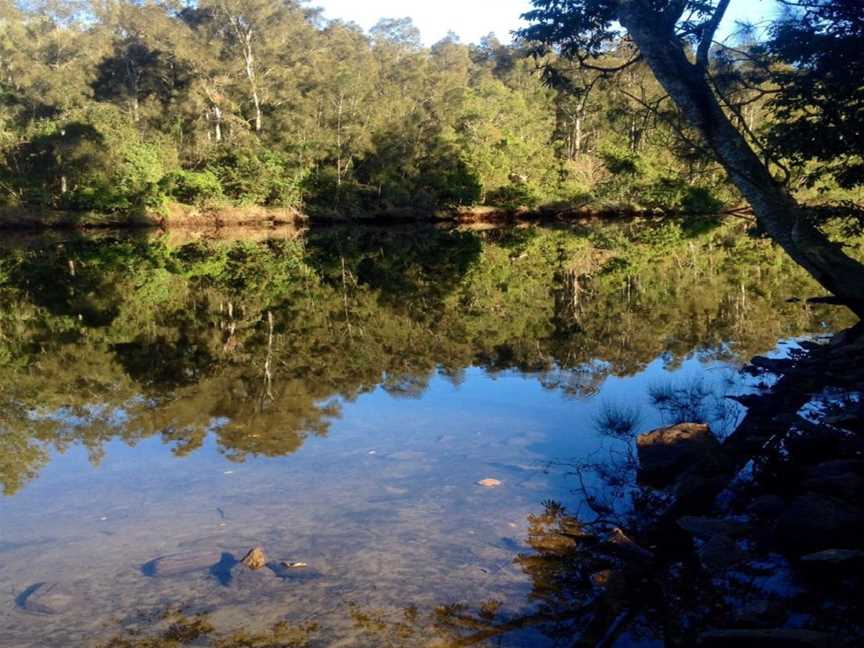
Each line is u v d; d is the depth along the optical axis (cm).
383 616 271
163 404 597
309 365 749
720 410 548
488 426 520
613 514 362
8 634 263
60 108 3797
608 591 286
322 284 1470
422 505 376
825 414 523
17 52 3909
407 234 3105
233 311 1141
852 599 271
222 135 3962
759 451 447
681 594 282
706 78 902
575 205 3972
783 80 882
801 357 739
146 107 4081
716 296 1210
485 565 311
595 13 1129
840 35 830
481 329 956
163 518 366
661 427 471
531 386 644
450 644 252
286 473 429
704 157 926
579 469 427
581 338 887
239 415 561
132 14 4444
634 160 3609
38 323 1040
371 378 684
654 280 1441
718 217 3619
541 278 1515
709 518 347
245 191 3556
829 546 312
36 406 593
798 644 233
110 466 446
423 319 1042
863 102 916
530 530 345
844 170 1118
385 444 481
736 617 262
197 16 4591
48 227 3238
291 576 303
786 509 350
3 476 431
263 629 264
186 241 2738
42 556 326
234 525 356
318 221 3706
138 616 275
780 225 854
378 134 3853
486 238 2773
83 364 764
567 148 4603
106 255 2150
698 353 782
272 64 4072
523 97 4797
